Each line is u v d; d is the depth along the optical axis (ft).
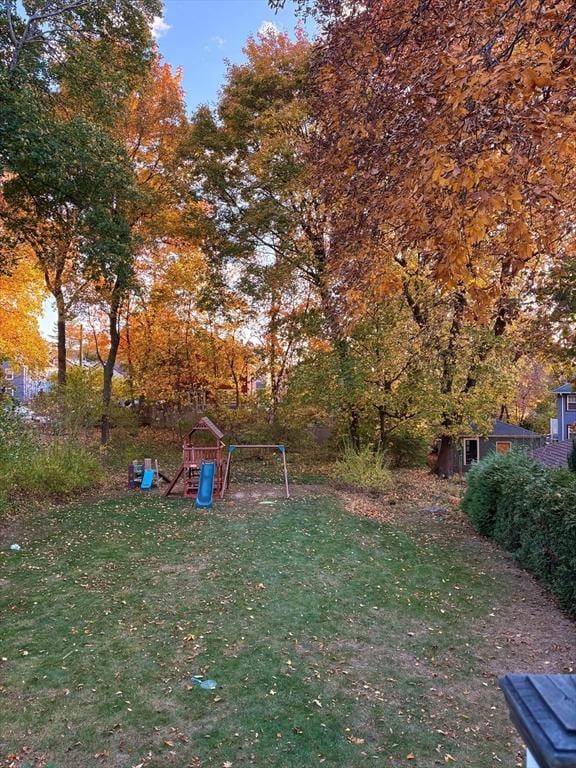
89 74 31.76
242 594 17.28
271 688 11.72
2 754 9.34
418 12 14.38
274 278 44.14
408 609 16.69
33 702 10.94
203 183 45.39
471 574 20.20
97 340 67.41
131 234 35.01
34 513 27.68
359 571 20.04
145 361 58.49
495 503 25.31
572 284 24.23
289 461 49.80
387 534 25.77
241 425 53.47
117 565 19.85
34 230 34.86
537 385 84.12
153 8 33.81
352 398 38.83
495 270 25.57
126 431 57.31
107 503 30.89
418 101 13.76
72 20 32.01
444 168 11.59
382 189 16.10
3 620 14.90
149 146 48.21
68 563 19.94
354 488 37.68
